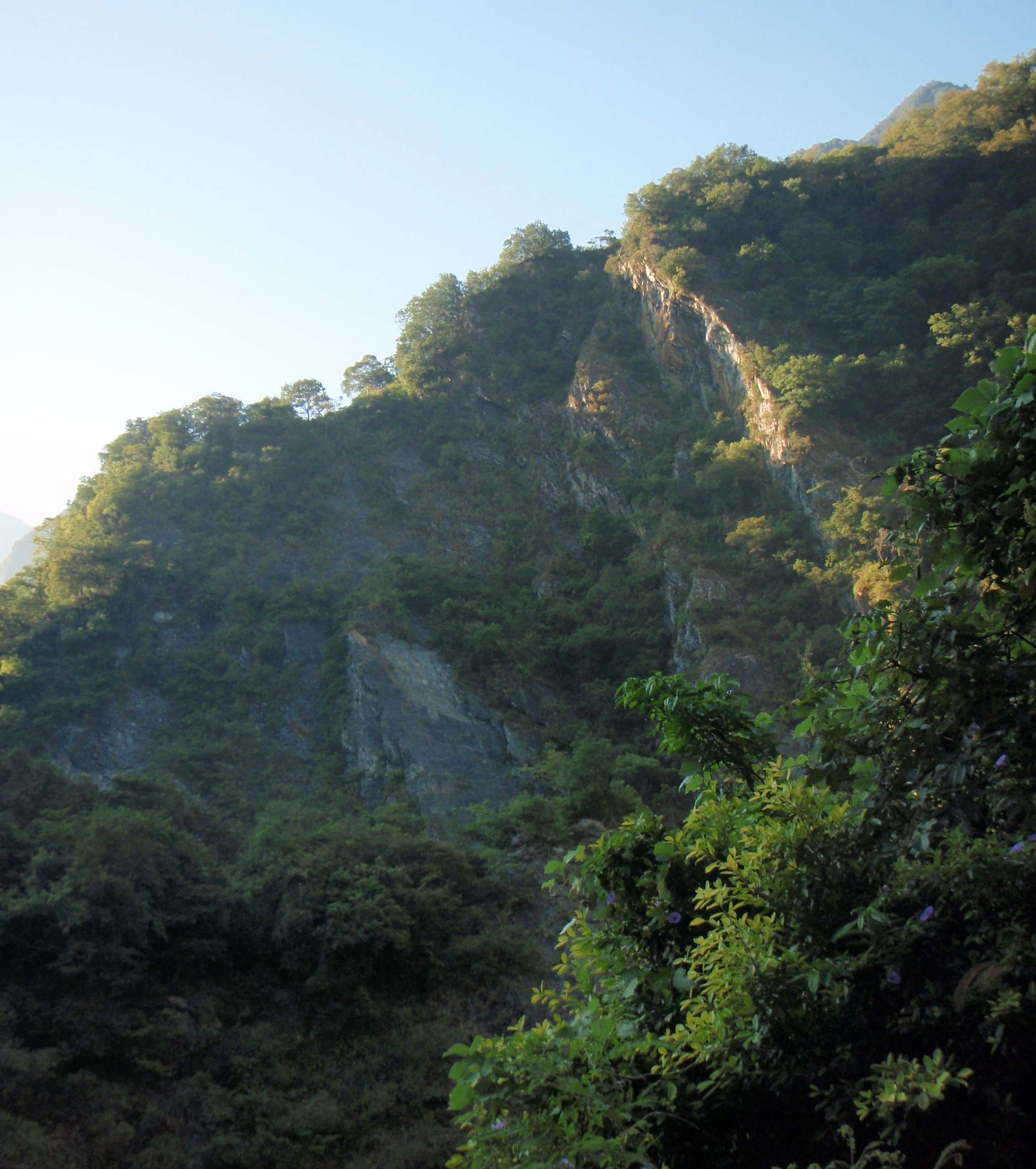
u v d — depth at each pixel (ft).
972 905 15.55
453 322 349.00
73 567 239.30
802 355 244.22
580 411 291.17
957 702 16.47
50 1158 64.59
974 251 254.47
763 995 16.55
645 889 21.43
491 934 94.12
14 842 93.76
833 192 309.22
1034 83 292.40
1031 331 16.47
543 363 322.55
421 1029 82.84
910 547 17.94
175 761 193.06
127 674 222.28
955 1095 14.97
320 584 247.29
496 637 214.69
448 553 270.87
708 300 275.59
